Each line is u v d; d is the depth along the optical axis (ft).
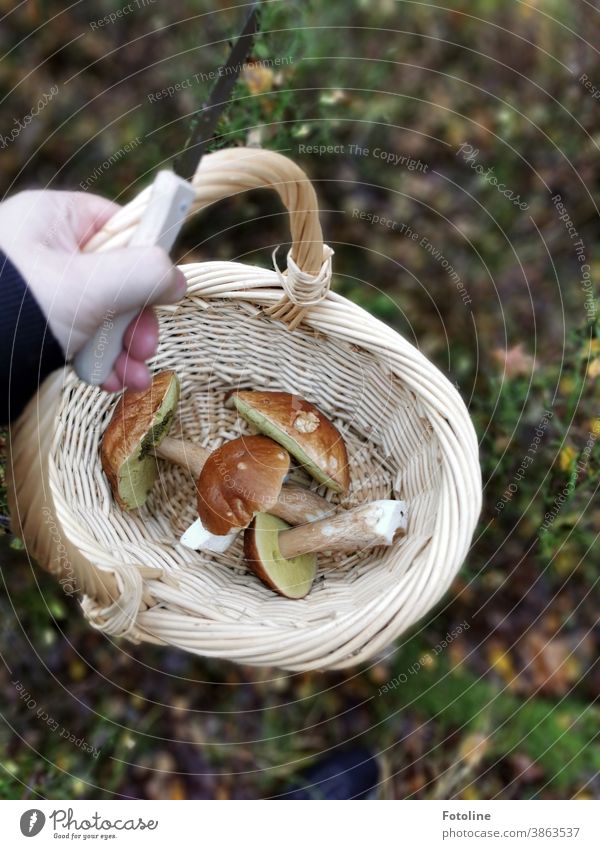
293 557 1.78
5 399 1.36
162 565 1.76
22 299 1.34
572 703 2.14
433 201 2.42
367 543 1.75
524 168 2.46
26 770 2.03
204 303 1.80
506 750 2.10
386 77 2.40
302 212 1.50
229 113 2.21
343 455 1.82
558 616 2.19
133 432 1.71
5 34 2.40
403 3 2.42
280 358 1.89
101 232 1.36
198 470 1.84
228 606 1.69
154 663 2.16
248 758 2.12
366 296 2.36
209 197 1.38
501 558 2.22
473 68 2.48
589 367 2.10
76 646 2.14
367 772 2.09
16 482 1.33
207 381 1.94
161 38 2.39
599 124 2.48
